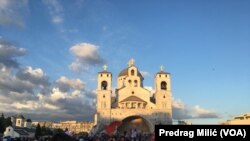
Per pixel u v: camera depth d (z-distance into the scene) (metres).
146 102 151.25
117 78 171.75
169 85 151.88
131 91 154.50
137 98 149.62
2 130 171.50
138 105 148.50
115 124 100.44
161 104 148.38
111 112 145.75
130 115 145.38
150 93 155.00
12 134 154.38
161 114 146.50
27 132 179.00
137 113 145.88
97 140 52.69
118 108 146.62
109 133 97.94
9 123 180.25
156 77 153.62
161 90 150.38
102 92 148.38
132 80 156.12
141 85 165.50
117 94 155.50
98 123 143.62
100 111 145.75
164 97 149.62
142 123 149.75
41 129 194.50
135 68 158.00
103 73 151.25
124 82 166.25
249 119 120.81
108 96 147.88
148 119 145.50
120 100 153.38
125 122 149.50
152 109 147.12
